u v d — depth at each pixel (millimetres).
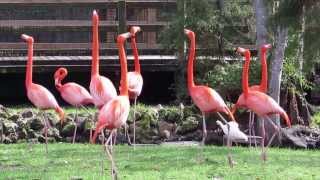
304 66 10719
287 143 12328
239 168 8875
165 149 10766
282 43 12680
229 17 15227
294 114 13898
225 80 14070
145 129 12586
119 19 16141
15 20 16141
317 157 10336
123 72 7727
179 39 15000
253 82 14055
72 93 11172
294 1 9375
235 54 15586
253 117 12375
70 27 16203
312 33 9711
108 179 7836
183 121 12891
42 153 10250
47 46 16188
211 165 9078
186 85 15383
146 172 8398
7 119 12438
